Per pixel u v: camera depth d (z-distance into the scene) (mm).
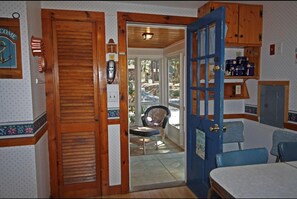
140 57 5387
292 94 2012
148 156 3986
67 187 2498
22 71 1854
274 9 2213
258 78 2469
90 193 2555
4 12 1794
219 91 1984
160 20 2535
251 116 2623
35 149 1945
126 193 2627
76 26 2391
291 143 1650
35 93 1985
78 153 2496
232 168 1375
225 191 1101
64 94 2418
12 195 1920
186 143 2787
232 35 2371
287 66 2061
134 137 5047
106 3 2422
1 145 1853
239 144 2605
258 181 1198
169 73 5086
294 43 1975
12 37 1818
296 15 1942
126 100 2539
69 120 2451
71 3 2359
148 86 5695
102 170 2557
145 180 2973
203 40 2316
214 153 2109
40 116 2139
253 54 2541
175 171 3285
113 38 2463
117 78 2506
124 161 2598
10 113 1854
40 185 2090
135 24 2574
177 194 2611
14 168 1903
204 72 2314
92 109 2490
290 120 2041
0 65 1809
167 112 4906
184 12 2598
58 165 2461
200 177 2426
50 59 2357
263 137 2412
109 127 2539
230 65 2514
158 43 4660
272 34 2246
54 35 2352
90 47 2436
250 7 2396
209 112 2393
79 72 2432
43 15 2303
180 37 3963
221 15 1918
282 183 1174
